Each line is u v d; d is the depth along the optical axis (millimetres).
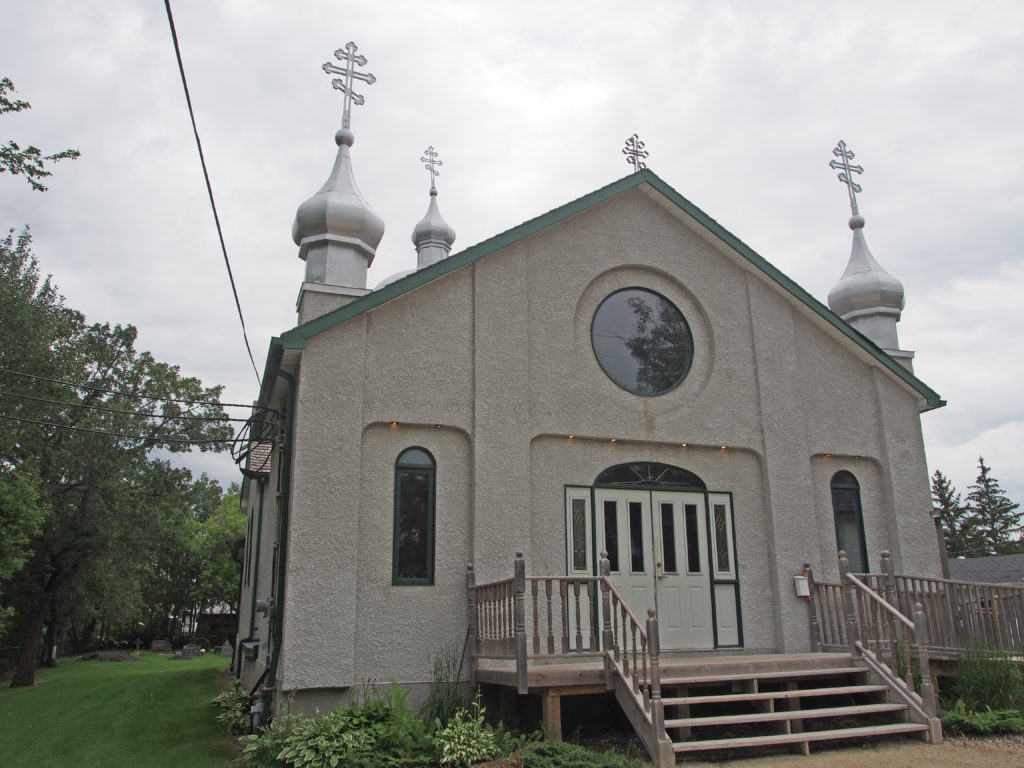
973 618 10133
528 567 10164
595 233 11977
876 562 12570
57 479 22953
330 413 9523
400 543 9695
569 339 11289
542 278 11367
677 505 11422
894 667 9523
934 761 7695
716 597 11258
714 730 8695
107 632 43062
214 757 8836
